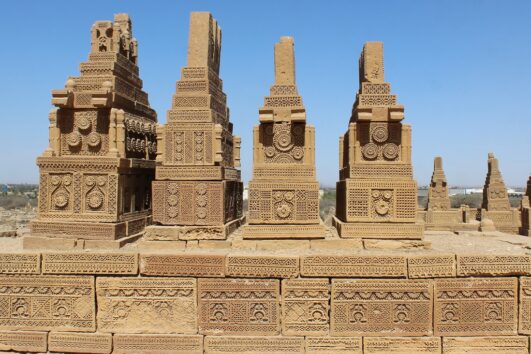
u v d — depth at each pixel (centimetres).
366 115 761
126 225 808
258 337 659
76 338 673
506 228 2023
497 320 659
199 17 841
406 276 657
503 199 2194
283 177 766
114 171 775
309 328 661
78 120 812
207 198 788
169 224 789
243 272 663
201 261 666
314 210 757
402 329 658
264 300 663
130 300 674
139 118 919
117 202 779
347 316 659
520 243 828
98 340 670
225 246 756
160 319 671
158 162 798
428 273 656
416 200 757
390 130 781
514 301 659
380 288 658
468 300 659
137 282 671
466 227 1727
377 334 658
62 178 786
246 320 664
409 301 658
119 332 673
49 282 679
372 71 789
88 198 780
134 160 838
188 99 812
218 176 790
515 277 659
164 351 666
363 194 763
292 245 748
